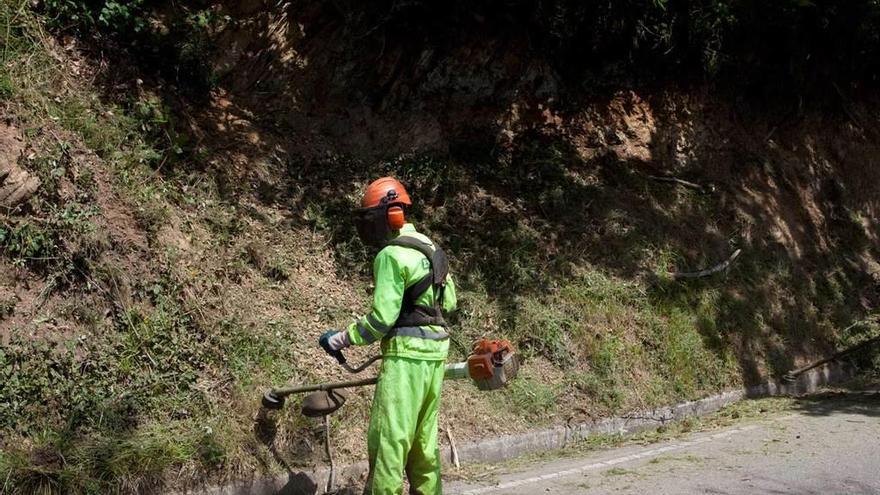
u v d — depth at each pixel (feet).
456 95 31.65
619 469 20.13
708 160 37.06
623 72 35.81
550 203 30.50
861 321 35.27
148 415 17.89
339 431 19.51
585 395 24.56
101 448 16.71
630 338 26.99
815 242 37.93
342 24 29.45
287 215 25.08
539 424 22.93
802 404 28.22
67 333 18.15
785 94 41.04
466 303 25.27
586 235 29.86
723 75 38.88
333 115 29.07
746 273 33.04
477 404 22.29
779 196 38.19
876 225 42.47
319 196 26.35
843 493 18.01
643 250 30.40
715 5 35.83
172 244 21.08
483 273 26.71
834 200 41.27
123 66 24.61
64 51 23.45
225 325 20.33
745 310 31.32
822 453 21.38
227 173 24.86
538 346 25.14
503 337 24.91
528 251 28.09
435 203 28.71
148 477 16.74
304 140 27.86
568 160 32.65
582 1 32.63
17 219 18.74
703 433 24.17
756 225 35.40
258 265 22.81
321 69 29.22
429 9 30.42
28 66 21.89
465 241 27.55
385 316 15.19
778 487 18.39
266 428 18.63
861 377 33.30
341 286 24.06
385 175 28.40
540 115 33.53
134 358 18.56
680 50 36.81
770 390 29.91
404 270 15.48
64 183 19.94
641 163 34.68
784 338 31.91
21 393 16.88
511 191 30.37
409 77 30.68
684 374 27.27
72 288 18.81
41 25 23.13
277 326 21.36
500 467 20.84
